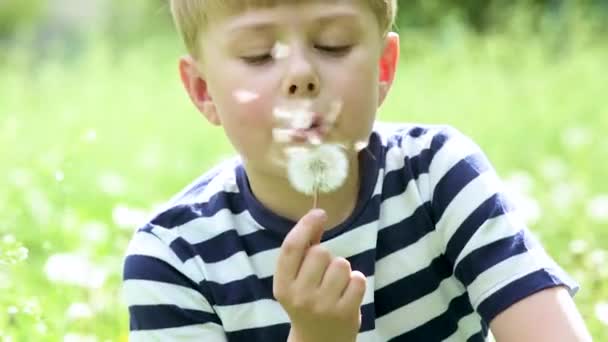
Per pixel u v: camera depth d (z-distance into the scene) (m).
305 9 1.43
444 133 1.56
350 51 1.44
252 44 1.45
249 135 1.46
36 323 1.86
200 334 1.52
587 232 2.40
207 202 1.55
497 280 1.49
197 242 1.53
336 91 1.43
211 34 1.48
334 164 1.38
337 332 1.42
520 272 1.48
